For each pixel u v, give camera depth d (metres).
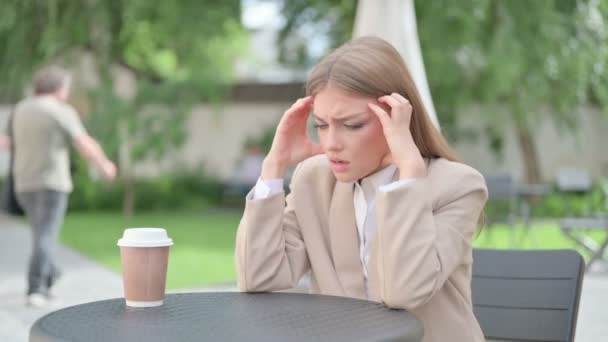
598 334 5.23
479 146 18.73
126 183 17.78
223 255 10.47
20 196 6.62
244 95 20.94
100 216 17.45
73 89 15.86
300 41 18.69
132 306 2.00
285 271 2.26
